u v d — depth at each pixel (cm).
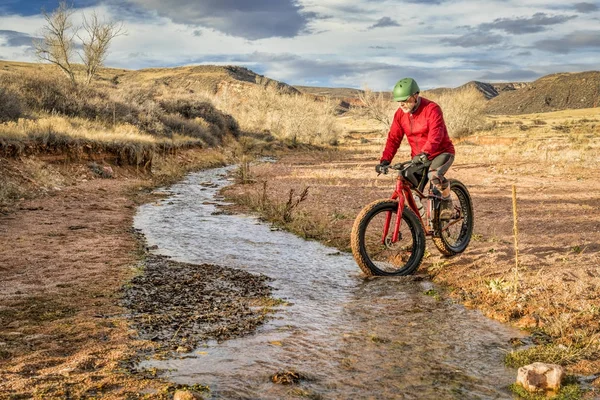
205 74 18262
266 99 7125
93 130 2117
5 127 1540
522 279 532
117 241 765
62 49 3528
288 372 316
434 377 318
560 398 291
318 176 2127
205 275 583
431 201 618
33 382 298
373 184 1786
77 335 382
